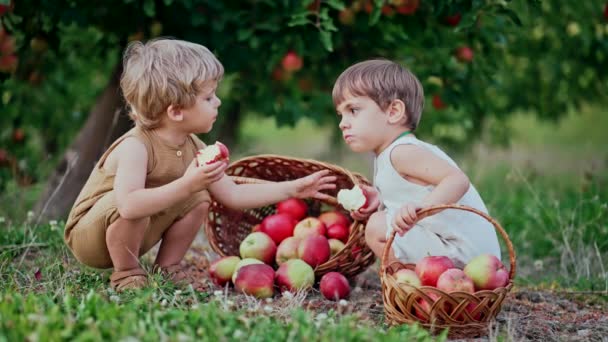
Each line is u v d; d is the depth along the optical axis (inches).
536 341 101.0
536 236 167.2
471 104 193.2
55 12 149.9
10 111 214.7
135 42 116.3
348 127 113.7
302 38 154.4
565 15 205.2
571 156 368.5
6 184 185.5
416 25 160.6
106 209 109.2
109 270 124.8
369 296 120.6
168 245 122.2
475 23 167.0
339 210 137.5
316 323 88.9
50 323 80.3
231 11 154.4
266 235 126.3
